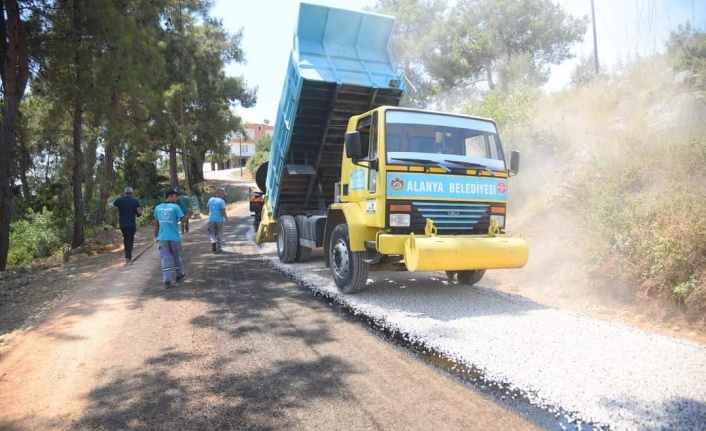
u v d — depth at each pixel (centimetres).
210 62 3259
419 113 637
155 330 541
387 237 575
